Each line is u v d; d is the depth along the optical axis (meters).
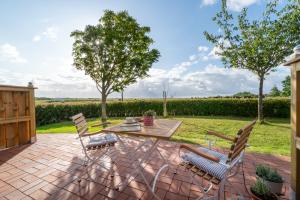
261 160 3.24
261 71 7.92
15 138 4.39
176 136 5.40
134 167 2.93
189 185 2.35
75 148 4.09
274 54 7.54
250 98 11.22
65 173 2.75
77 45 8.62
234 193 2.15
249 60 7.95
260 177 2.11
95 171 2.80
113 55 8.70
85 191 2.23
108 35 8.13
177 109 12.51
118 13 8.51
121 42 8.37
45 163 3.17
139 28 8.73
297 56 1.87
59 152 3.79
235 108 11.08
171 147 4.05
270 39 7.41
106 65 8.59
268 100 10.09
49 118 9.79
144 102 13.10
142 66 8.77
